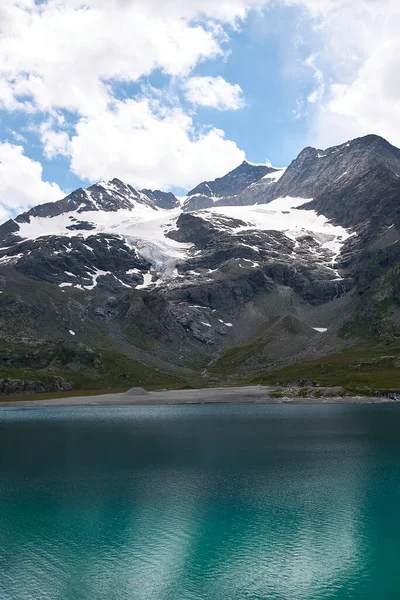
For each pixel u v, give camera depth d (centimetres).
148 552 4916
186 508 6172
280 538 5188
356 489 6888
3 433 12888
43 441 11469
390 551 4862
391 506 6134
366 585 4238
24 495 6838
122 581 4353
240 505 6259
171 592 4144
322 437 11312
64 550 4962
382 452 9500
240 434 12012
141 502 6450
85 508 6228
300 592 4134
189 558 4756
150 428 13500
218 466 8475
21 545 5103
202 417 16212
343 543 5047
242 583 4303
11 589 4234
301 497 6544
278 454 9450
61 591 4184
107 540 5197
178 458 9238
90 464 8831
